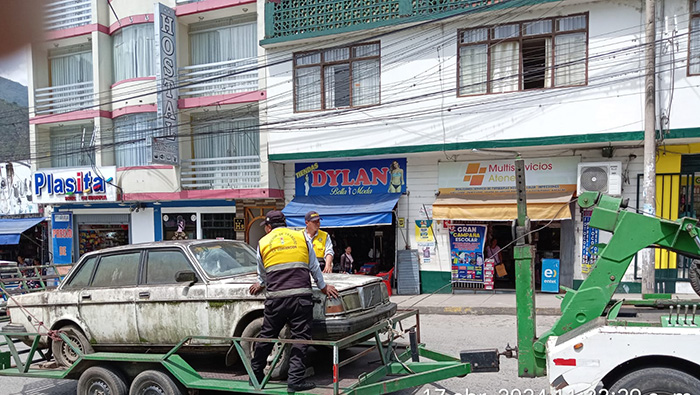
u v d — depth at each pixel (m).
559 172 12.23
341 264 13.09
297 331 4.57
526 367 4.56
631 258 4.35
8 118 18.92
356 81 13.57
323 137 13.65
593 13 11.38
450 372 4.78
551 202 11.62
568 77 11.68
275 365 4.62
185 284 5.46
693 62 10.74
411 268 13.46
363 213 13.05
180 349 5.44
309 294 4.59
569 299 4.80
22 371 5.78
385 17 12.98
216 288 5.27
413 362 5.32
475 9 11.82
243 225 15.61
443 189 13.33
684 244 4.22
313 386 4.47
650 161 10.29
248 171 15.16
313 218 7.06
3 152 18.89
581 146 11.84
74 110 17.22
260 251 4.77
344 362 4.53
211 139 16.14
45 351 7.91
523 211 4.65
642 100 10.89
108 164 16.81
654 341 3.85
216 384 4.71
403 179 13.71
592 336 3.98
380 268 14.36
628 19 11.10
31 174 18.05
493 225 14.01
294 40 13.77
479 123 12.16
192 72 16.11
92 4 17.03
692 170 11.41
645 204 10.34
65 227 17.81
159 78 15.00
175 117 15.46
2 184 19.09
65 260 17.78
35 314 6.22
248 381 4.78
